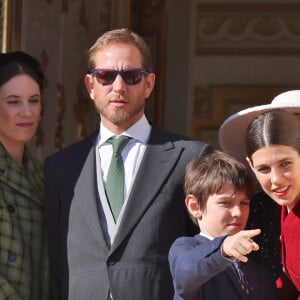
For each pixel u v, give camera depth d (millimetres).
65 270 16422
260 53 33094
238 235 13062
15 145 17734
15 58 17609
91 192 16438
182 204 16250
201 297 14266
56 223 16859
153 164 16484
